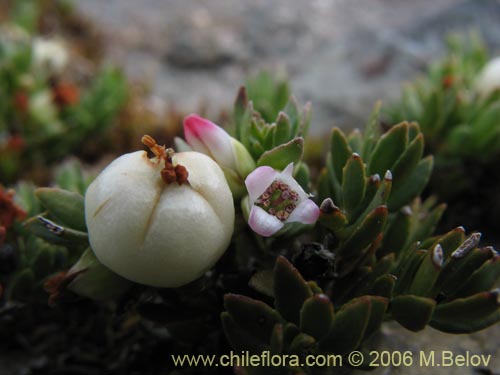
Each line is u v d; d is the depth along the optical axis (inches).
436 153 2.1
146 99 3.0
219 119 2.3
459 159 2.0
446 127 2.0
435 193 2.1
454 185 2.0
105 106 2.6
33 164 2.5
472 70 2.3
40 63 2.8
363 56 3.1
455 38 2.5
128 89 2.8
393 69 3.0
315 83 3.0
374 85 2.9
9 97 2.5
